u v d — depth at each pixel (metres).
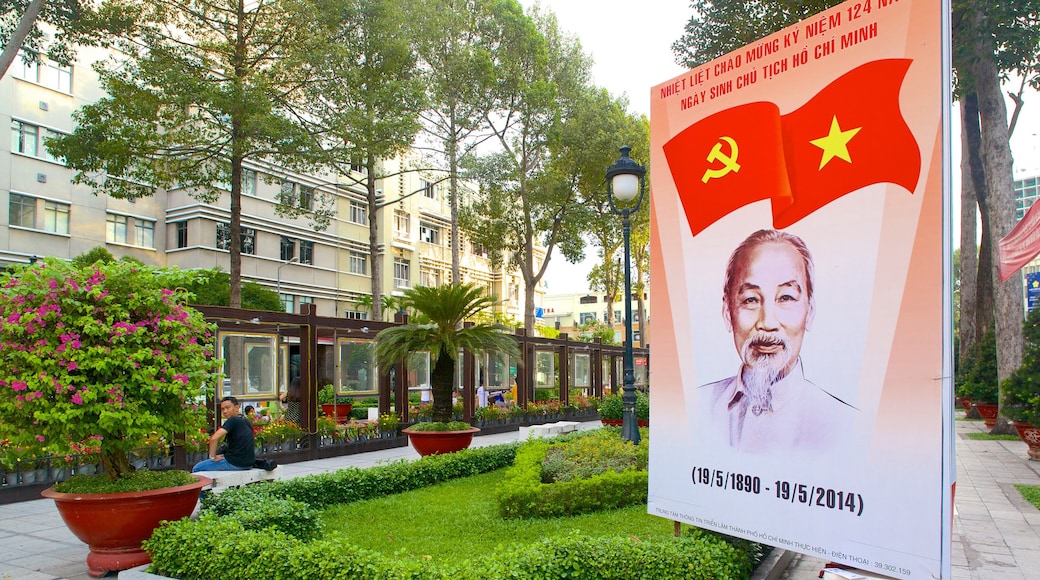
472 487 8.98
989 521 7.66
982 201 20.00
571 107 29.03
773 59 4.46
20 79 23.36
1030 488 9.52
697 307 4.89
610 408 15.61
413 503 7.88
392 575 4.18
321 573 4.33
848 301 3.96
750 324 4.51
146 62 16.81
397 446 15.16
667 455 5.05
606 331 49.84
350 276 35.22
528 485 7.36
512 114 26.78
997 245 15.36
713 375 4.75
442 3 24.41
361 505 7.75
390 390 15.95
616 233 34.41
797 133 4.29
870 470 3.81
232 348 11.97
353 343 14.67
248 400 12.12
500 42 25.88
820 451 4.05
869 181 3.89
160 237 28.17
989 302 19.59
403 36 21.36
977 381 19.64
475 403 18.61
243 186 29.47
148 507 5.38
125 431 5.46
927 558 3.53
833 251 4.05
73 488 5.45
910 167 3.71
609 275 40.34
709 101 4.88
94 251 21.58
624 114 29.83
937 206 3.59
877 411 3.79
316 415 13.30
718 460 4.68
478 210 29.48
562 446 10.16
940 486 3.50
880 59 3.87
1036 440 12.36
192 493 5.71
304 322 13.05
